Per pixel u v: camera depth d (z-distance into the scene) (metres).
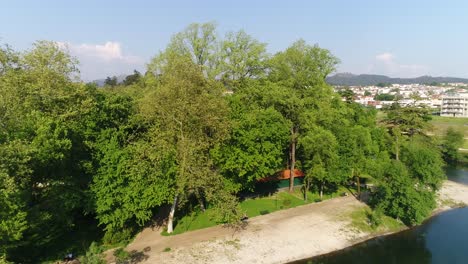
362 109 70.38
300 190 52.72
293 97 44.47
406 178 43.12
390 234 42.53
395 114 69.69
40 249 31.61
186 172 33.53
